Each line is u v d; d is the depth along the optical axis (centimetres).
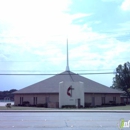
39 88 6256
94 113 3344
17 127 1758
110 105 6275
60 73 6750
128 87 10488
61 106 5362
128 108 4706
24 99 6284
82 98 5453
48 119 2352
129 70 10656
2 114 3114
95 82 6762
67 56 6869
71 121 2156
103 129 1662
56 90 5981
